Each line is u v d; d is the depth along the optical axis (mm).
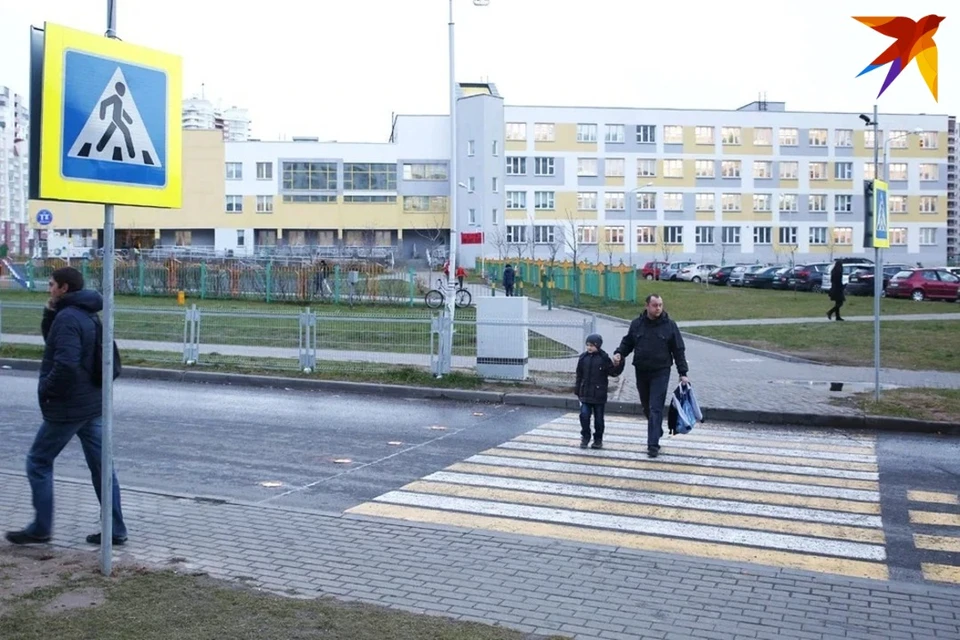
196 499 8664
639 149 77312
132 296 37594
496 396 15367
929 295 40062
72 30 5461
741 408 13859
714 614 5805
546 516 8297
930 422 12891
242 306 32594
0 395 15484
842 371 18219
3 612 5324
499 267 54250
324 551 7004
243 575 6332
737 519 8305
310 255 57750
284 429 12758
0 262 49031
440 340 16688
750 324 28328
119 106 5746
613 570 6691
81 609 5398
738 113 78188
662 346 11148
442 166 74750
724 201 78312
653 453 11047
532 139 76125
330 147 74000
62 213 70562
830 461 10914
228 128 144875
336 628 5184
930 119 79750
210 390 16547
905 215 79875
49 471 7082
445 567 6672
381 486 9422
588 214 76875
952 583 6613
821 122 78875
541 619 5641
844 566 6973
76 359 6801
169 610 5410
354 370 17344
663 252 77375
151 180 5965
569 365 17328
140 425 12938
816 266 47875
